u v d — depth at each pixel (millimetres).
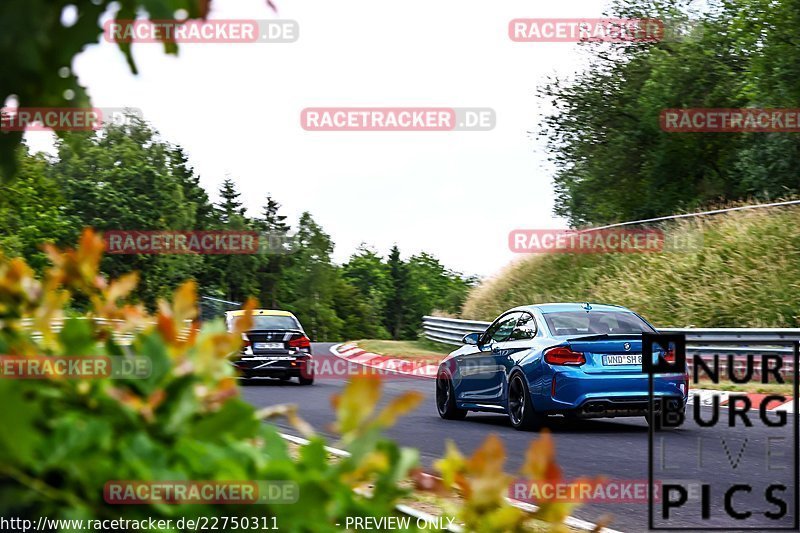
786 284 49406
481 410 28438
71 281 3691
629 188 79812
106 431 2992
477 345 29328
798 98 63156
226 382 3400
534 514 3316
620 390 24906
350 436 3125
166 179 176000
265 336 43312
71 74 2963
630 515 14555
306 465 3223
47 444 2922
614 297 60188
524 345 26688
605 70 79000
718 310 51000
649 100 75250
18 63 2814
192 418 3320
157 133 180625
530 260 77500
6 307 3516
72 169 163500
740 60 74562
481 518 3322
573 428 26781
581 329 26234
